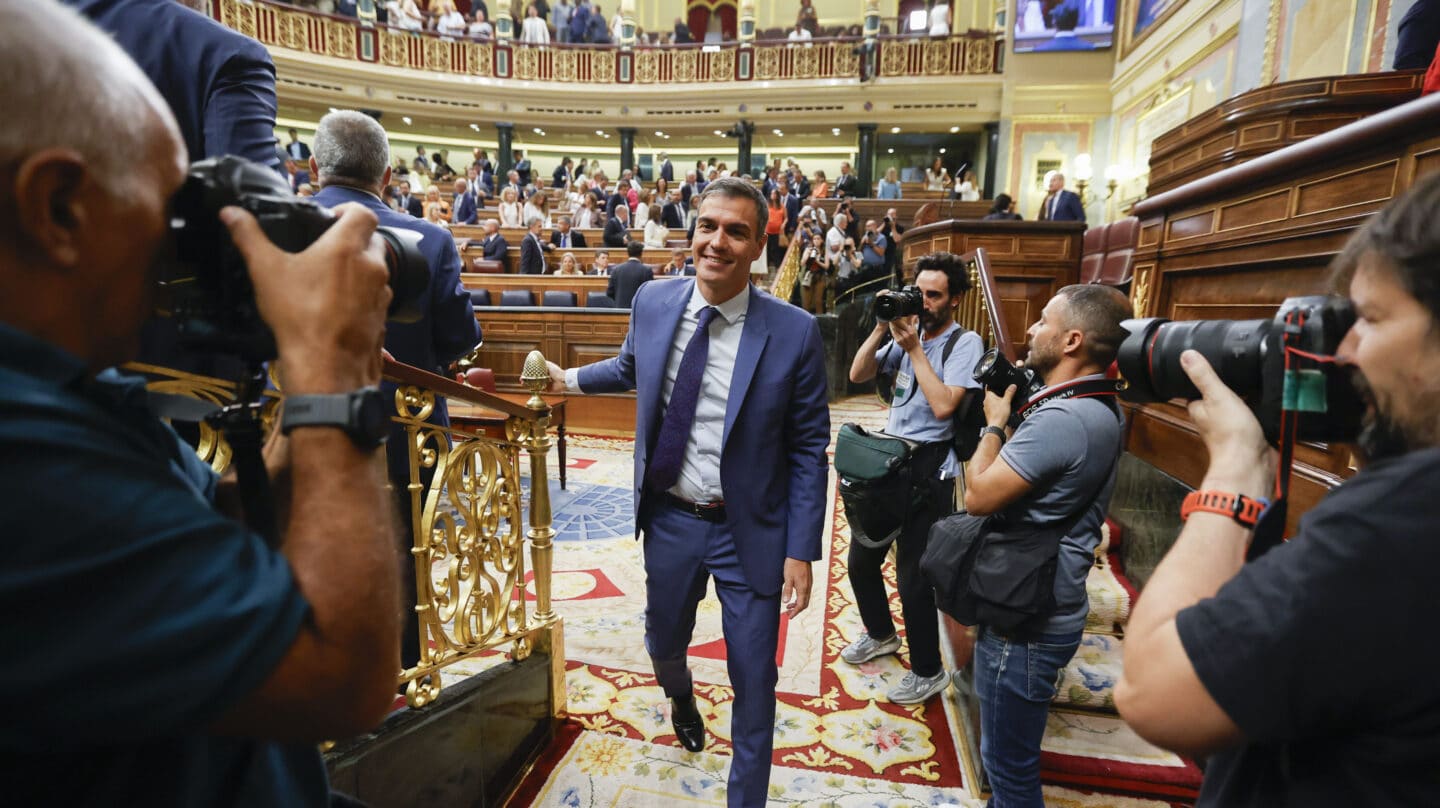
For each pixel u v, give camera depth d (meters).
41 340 0.37
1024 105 13.37
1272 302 1.87
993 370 1.48
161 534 0.35
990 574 1.33
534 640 1.97
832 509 4.08
